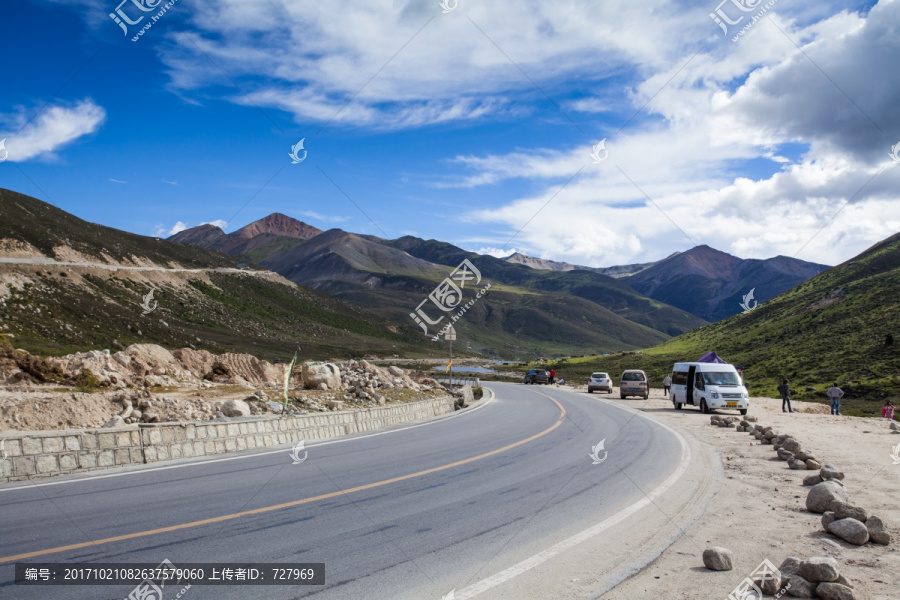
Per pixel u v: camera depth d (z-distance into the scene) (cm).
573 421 2006
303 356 11519
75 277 10431
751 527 686
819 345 6388
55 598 442
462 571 522
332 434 1534
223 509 716
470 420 2061
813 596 479
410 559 552
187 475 923
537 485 905
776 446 1355
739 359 7312
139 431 1029
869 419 2272
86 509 699
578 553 579
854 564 559
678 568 543
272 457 1131
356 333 17612
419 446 1338
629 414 2353
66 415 1372
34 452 883
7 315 7438
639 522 699
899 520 716
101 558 532
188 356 2469
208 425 1159
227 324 12812
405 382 2845
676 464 1128
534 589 482
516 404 2934
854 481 961
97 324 8706
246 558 543
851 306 7306
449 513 727
